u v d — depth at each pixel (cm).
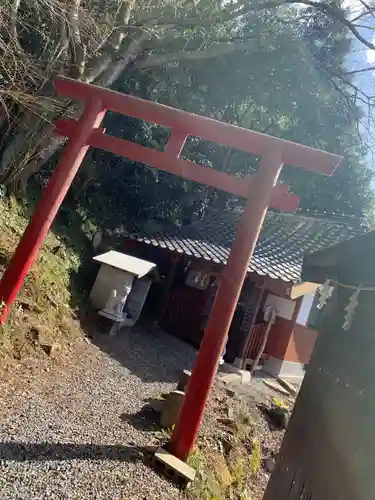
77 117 825
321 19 1207
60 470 390
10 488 340
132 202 1334
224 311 521
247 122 1432
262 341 1117
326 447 274
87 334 847
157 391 724
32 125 795
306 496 272
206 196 1577
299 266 1138
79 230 1120
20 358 581
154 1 971
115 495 390
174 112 592
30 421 452
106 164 1244
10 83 689
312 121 1354
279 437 856
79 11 770
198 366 513
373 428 236
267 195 550
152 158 601
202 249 1198
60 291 831
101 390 627
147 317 1209
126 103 611
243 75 1207
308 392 321
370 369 259
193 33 1040
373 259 270
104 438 483
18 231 828
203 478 516
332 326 322
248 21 1209
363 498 224
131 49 891
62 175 607
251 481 696
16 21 691
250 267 1045
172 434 511
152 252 1300
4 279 576
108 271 959
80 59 783
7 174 858
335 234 1368
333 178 1641
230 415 775
